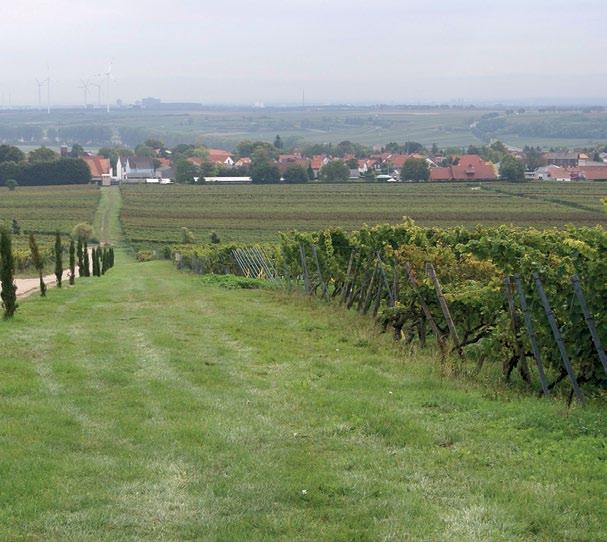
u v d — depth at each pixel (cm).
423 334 1448
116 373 1220
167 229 9300
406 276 1480
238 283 3028
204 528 599
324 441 842
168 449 810
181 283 3288
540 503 637
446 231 2078
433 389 1093
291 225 9144
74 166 15462
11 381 1150
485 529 591
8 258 1862
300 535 585
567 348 1020
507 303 1173
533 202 10069
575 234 1234
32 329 1723
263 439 851
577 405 965
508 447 803
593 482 688
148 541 577
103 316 2020
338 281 2280
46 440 837
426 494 673
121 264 6594
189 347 1495
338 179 15612
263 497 665
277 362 1331
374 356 1374
